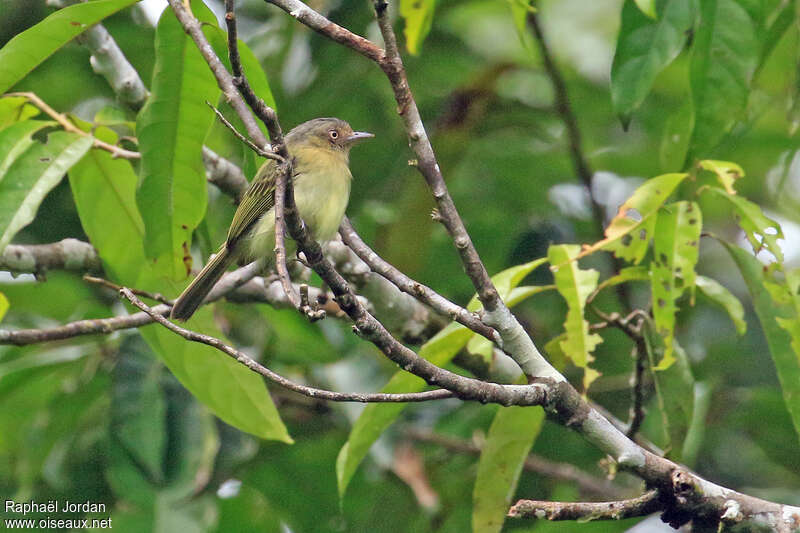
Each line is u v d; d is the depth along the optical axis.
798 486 13.05
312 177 10.07
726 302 9.29
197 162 9.02
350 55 13.16
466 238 7.25
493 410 12.73
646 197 8.30
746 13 8.62
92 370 11.77
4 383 11.49
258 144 7.20
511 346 7.52
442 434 12.84
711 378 12.97
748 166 14.78
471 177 14.28
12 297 12.66
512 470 9.09
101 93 13.91
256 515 13.01
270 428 10.06
